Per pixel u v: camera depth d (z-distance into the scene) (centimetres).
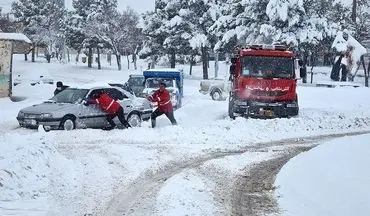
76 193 870
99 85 1823
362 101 2875
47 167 1039
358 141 1248
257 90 1912
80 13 7038
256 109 1908
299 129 1778
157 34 5841
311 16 4428
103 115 1759
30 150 1093
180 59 6531
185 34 5416
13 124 1798
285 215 766
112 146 1350
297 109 1933
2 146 1109
